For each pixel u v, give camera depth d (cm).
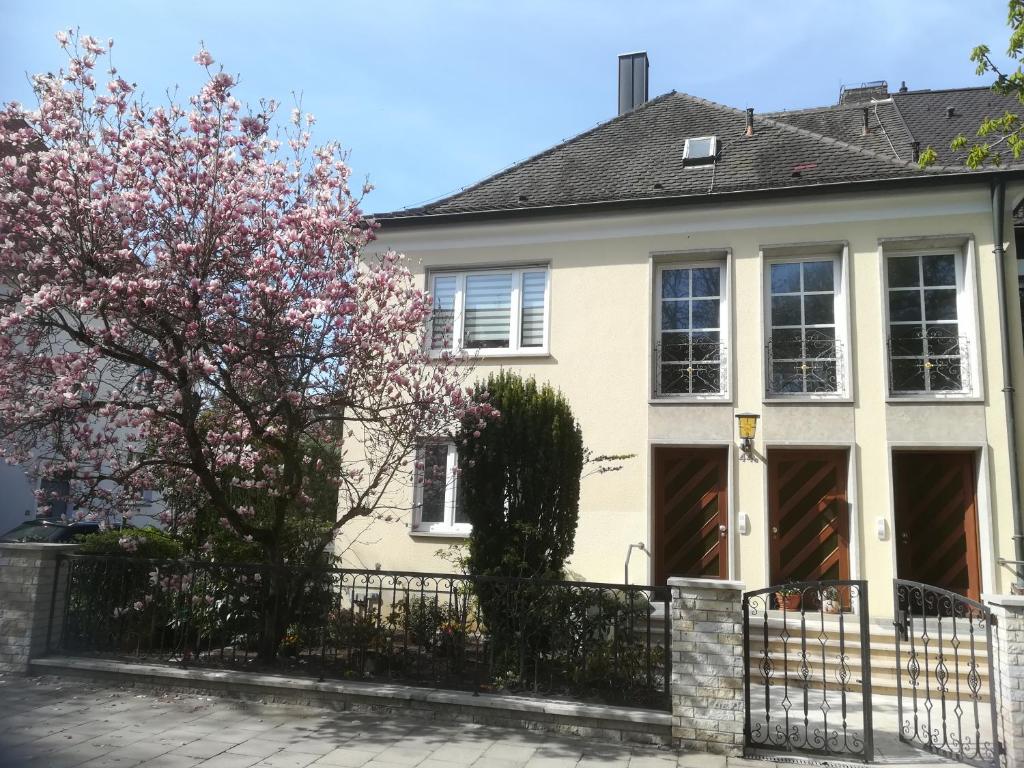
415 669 677
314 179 779
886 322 1020
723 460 1064
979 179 989
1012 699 519
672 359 1102
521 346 1154
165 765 512
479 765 525
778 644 867
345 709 648
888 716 686
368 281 775
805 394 1037
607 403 1091
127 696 677
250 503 832
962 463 1007
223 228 709
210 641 752
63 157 673
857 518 982
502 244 1173
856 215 1042
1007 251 993
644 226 1118
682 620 578
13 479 1394
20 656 732
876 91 1723
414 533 1102
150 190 710
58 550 770
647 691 618
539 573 711
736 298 1069
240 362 685
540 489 720
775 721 662
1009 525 945
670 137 1319
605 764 531
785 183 1085
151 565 753
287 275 726
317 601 727
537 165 1312
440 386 759
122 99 731
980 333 983
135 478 771
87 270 679
